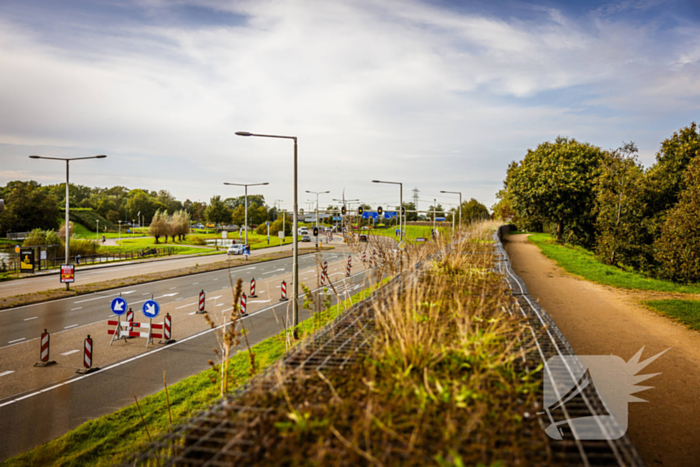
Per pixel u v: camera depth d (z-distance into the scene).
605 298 13.68
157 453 2.31
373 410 2.19
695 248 17.09
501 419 2.15
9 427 7.44
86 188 182.12
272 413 2.24
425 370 2.51
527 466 1.81
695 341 8.85
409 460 1.80
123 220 142.75
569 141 39.75
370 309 4.43
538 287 15.73
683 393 6.23
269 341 11.73
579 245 36.00
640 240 23.06
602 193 24.52
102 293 21.41
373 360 2.90
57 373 10.09
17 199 74.81
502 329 3.58
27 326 14.57
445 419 2.11
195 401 8.03
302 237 75.50
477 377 2.58
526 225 53.34
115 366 10.55
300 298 19.25
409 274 6.37
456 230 15.44
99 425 7.25
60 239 40.66
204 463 1.85
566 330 9.75
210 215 101.50
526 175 37.69
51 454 6.41
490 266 8.77
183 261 40.59
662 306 12.08
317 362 3.01
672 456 4.67
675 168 24.83
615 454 1.89
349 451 1.84
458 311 3.86
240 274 29.52
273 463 1.82
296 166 17.00
